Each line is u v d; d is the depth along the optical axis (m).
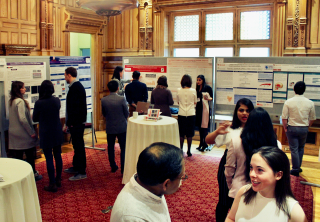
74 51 9.05
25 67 4.49
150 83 6.45
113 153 4.42
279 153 1.42
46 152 3.72
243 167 2.06
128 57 6.61
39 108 3.59
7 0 5.14
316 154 5.52
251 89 5.56
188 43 6.93
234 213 1.58
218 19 6.59
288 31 5.71
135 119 3.87
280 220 1.38
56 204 3.44
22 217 2.05
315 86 5.16
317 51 5.55
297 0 5.55
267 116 2.03
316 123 5.51
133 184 1.21
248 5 6.15
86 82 5.56
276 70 5.36
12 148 3.82
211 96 5.54
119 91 5.83
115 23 7.25
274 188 1.43
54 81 5.00
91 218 3.13
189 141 5.28
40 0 5.72
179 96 5.14
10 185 1.98
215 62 5.74
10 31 5.21
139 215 1.13
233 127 2.27
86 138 6.71
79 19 6.38
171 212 3.27
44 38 5.82
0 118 4.18
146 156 1.19
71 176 4.34
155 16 6.80
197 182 4.15
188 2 6.41
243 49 6.48
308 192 3.90
